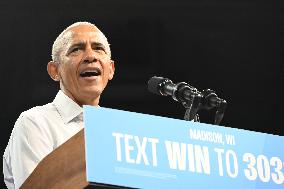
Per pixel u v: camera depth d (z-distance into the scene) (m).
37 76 13.95
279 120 14.64
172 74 14.50
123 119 4.76
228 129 5.07
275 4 14.53
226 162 5.01
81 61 6.88
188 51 14.54
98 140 4.66
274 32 14.64
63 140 6.78
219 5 14.50
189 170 4.86
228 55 14.62
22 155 6.46
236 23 14.59
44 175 5.06
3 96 13.89
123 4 14.22
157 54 14.45
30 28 13.95
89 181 4.56
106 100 14.23
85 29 6.96
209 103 6.21
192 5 14.43
